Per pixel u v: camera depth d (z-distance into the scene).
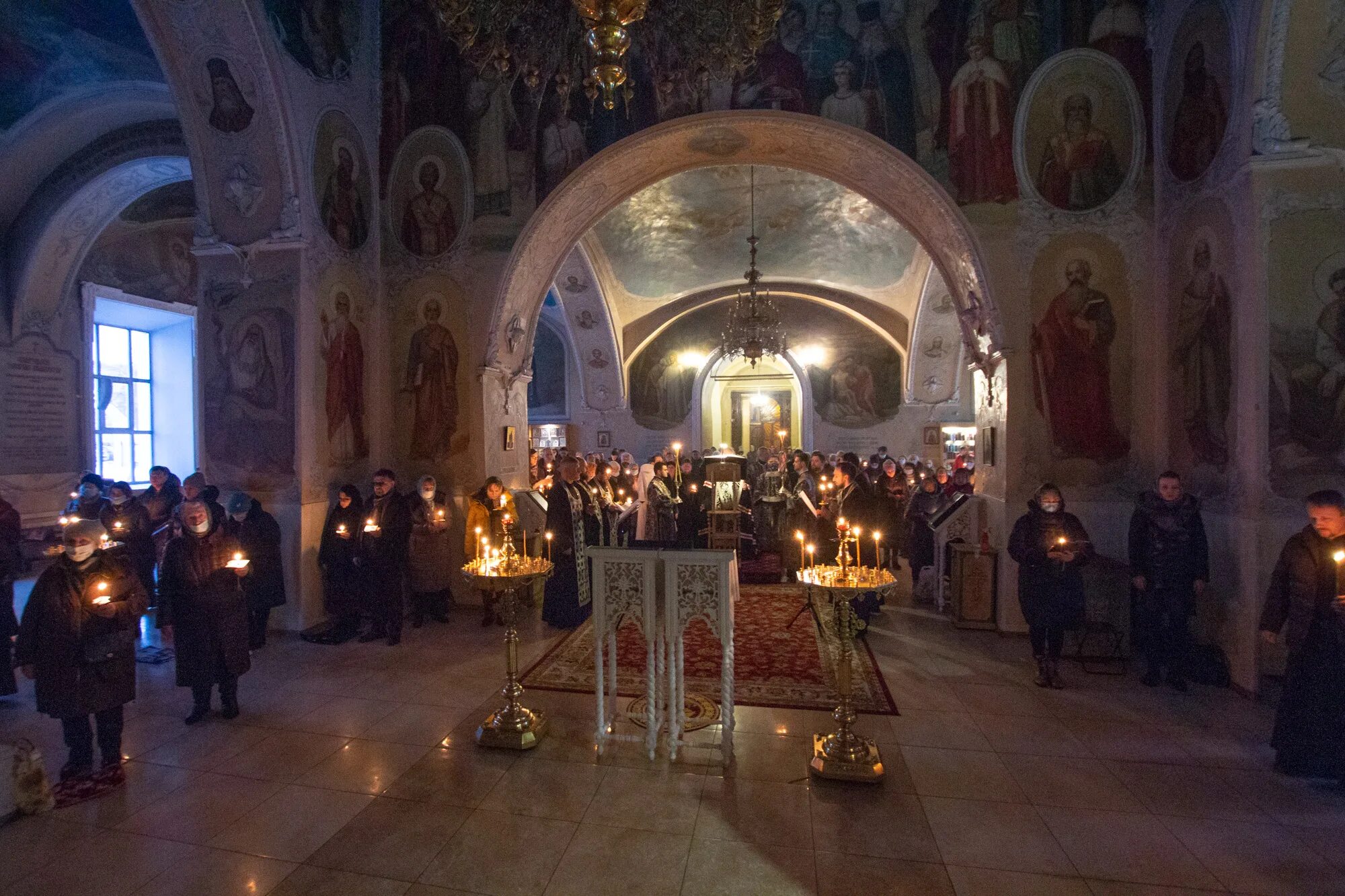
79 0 7.60
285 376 7.39
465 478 8.54
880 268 15.30
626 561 4.37
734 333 14.69
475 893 3.11
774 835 3.55
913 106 7.56
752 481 12.17
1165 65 6.64
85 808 3.83
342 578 7.02
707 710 5.16
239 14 6.60
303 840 3.52
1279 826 3.63
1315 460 5.36
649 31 5.02
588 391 18.91
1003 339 7.21
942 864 3.31
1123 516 6.93
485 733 4.59
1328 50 5.17
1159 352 6.80
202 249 7.54
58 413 11.69
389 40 8.66
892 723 4.97
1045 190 7.16
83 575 4.08
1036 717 5.09
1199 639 6.13
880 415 17.92
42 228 10.55
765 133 8.09
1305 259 5.38
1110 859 3.34
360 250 8.39
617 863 3.31
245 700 5.41
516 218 8.45
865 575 4.32
